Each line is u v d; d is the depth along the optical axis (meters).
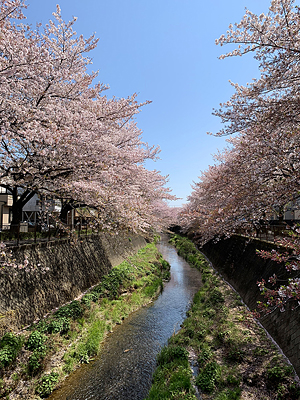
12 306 7.61
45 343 7.32
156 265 20.02
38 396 6.28
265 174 6.44
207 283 15.94
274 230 10.84
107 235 17.83
